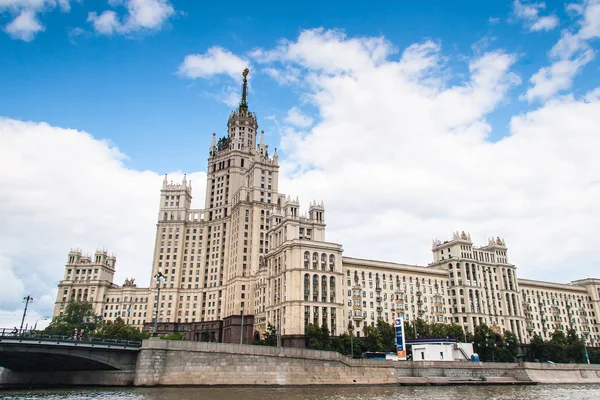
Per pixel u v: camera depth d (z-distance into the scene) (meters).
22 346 78.38
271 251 160.75
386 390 86.31
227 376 82.69
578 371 126.06
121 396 66.56
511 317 180.00
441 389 92.12
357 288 153.38
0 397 65.62
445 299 173.75
